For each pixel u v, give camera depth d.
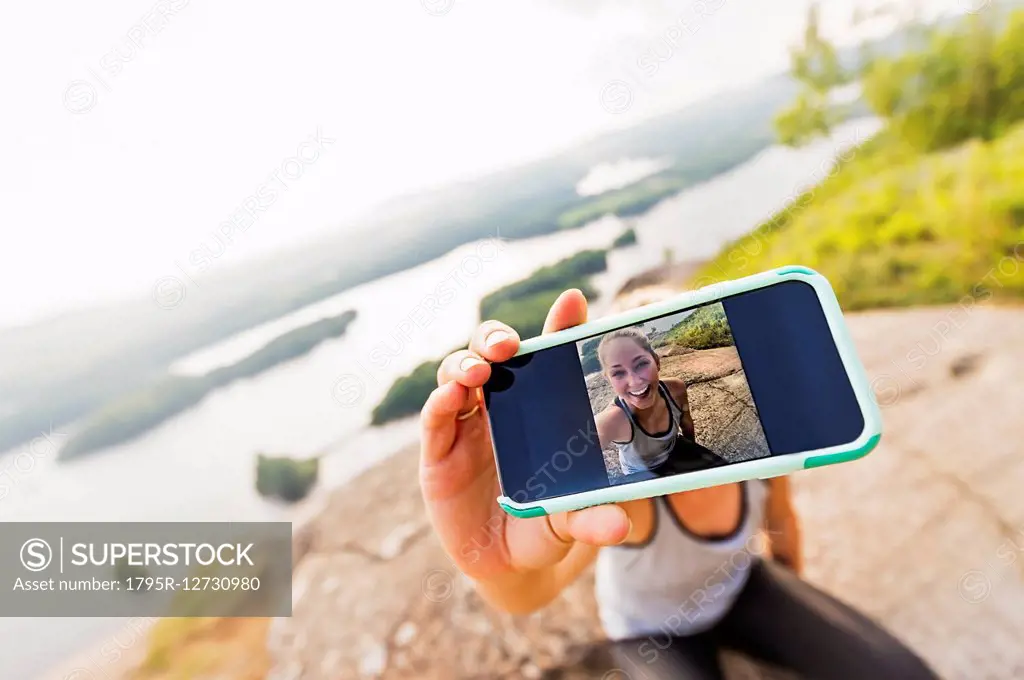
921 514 0.50
